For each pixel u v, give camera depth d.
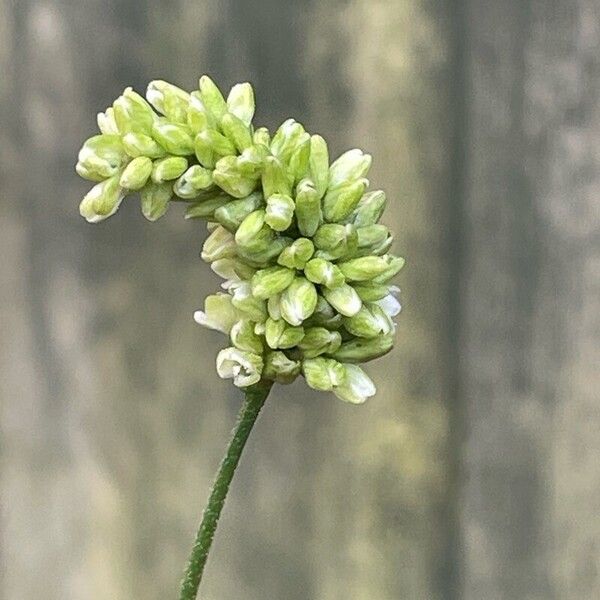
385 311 0.10
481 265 0.16
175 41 0.17
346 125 0.16
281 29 0.16
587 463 0.16
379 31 0.16
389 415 0.17
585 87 0.16
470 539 0.17
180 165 0.09
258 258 0.09
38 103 0.17
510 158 0.16
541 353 0.16
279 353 0.09
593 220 0.16
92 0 0.17
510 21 0.16
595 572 0.17
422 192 0.16
